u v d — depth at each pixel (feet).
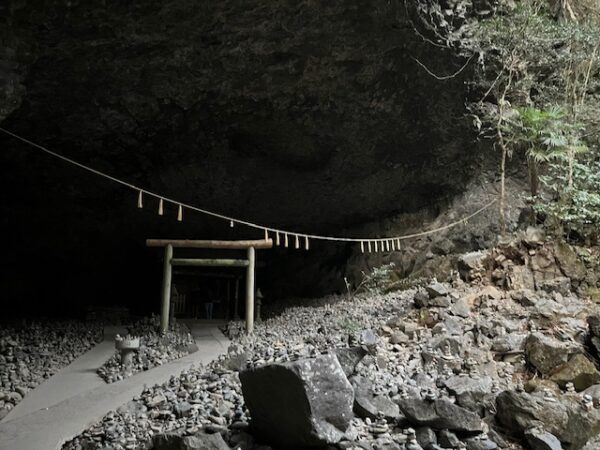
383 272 32.91
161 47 25.76
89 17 22.76
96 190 38.04
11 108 24.63
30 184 36.29
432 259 34.76
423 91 31.89
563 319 18.22
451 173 36.09
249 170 37.73
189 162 35.96
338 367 11.70
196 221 44.19
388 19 27.07
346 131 34.09
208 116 31.71
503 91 31.19
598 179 24.52
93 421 14.49
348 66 29.30
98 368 21.53
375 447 11.10
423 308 21.27
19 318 40.01
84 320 39.65
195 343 26.55
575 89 28.99
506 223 32.24
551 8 32.68
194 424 13.08
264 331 27.48
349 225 44.57
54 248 43.04
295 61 28.40
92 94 27.81
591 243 24.03
